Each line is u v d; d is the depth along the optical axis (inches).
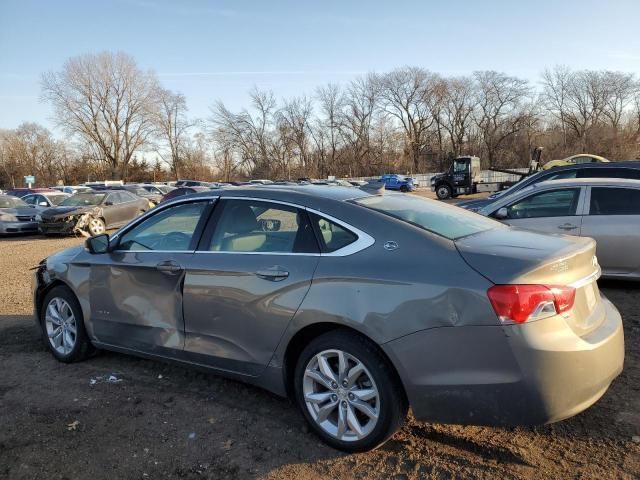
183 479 113.3
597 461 115.1
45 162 3380.9
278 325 127.2
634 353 174.2
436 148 3398.1
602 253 256.4
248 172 3105.3
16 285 335.3
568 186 269.3
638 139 2866.6
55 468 117.6
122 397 153.9
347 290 117.0
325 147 3196.4
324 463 118.2
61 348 184.2
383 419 114.3
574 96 3056.1
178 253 150.6
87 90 2854.3
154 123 3041.3
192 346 146.4
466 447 122.9
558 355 102.6
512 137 3218.5
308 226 131.3
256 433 132.0
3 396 155.9
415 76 3245.6
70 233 657.0
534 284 104.3
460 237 123.3
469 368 105.2
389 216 127.0
